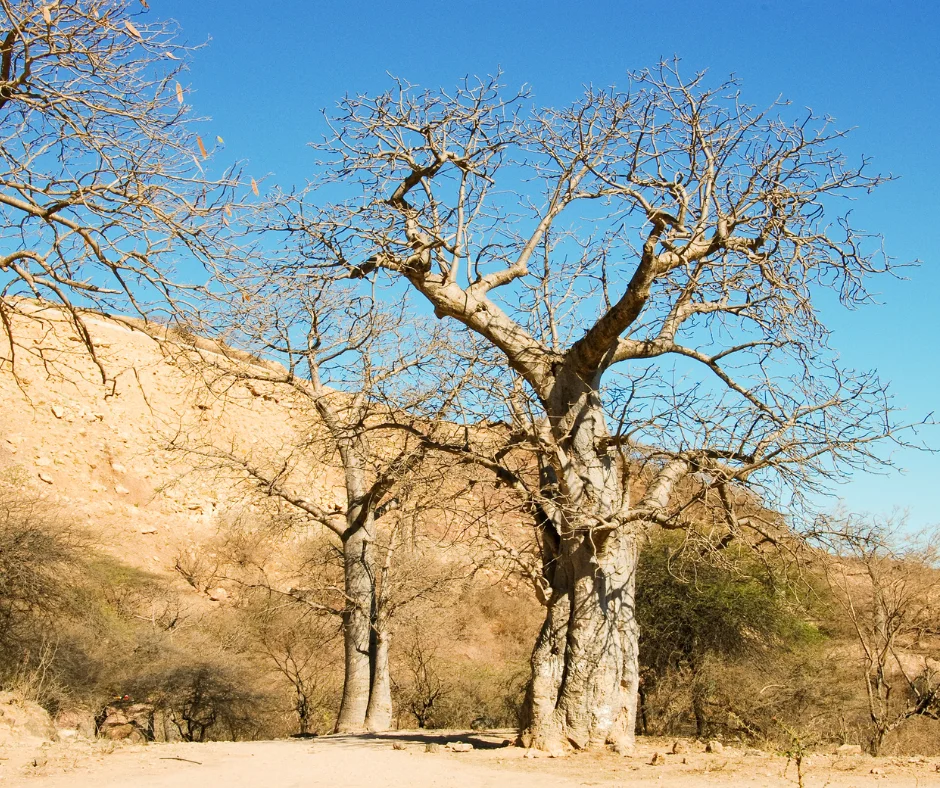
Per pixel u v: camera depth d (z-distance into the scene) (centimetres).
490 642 2722
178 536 3114
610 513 1088
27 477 2897
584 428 1100
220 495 3384
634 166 1167
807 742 1197
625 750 1034
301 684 2080
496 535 1125
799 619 1694
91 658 1867
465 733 1418
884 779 873
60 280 830
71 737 1209
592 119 1177
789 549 1165
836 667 1753
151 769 918
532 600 2961
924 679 1566
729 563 1169
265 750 1093
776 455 1036
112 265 852
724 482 1046
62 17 848
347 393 1574
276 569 2894
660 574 1596
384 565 1714
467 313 1128
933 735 1481
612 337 1063
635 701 1081
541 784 834
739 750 1119
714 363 1160
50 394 3372
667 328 1145
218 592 2800
